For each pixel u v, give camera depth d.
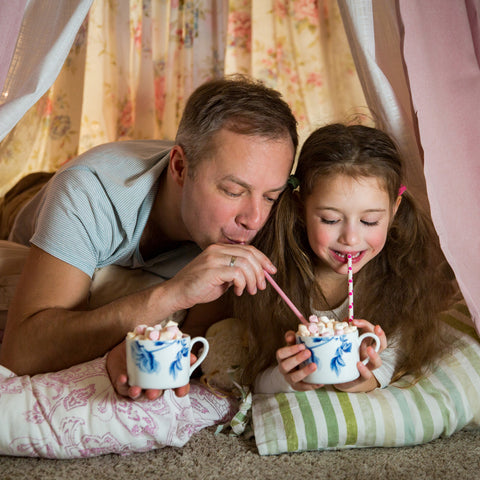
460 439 1.29
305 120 2.41
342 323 1.21
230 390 1.45
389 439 1.23
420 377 1.37
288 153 1.30
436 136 1.38
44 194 1.60
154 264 1.63
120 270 1.60
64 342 1.29
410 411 1.26
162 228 1.57
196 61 2.60
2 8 1.29
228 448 1.24
